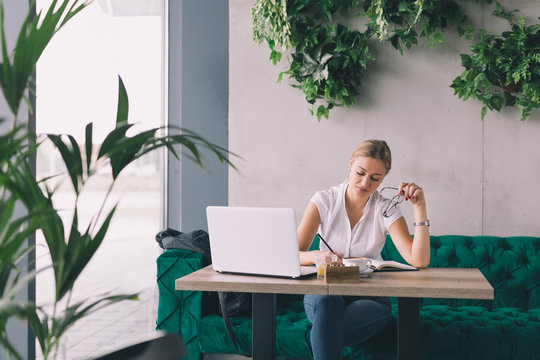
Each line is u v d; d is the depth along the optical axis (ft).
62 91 8.65
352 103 10.62
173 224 12.91
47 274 8.65
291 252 5.88
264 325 6.31
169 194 12.85
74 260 3.40
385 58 10.73
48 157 8.29
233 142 11.17
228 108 11.53
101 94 9.98
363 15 10.39
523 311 8.73
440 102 10.64
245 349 8.07
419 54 10.68
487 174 10.55
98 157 3.81
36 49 3.44
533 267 9.27
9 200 3.27
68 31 8.84
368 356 7.47
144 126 11.98
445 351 7.37
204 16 12.65
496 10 10.28
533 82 9.79
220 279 5.92
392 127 10.75
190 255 8.46
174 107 12.89
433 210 10.67
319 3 10.48
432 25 10.36
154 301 12.51
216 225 6.34
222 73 12.62
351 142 10.84
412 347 5.92
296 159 10.98
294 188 10.98
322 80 10.44
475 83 10.03
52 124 8.39
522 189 10.45
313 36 10.34
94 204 10.22
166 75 12.87
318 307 6.28
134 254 11.68
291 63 10.55
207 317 8.34
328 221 7.57
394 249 9.51
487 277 9.34
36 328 3.53
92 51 9.64
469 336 7.36
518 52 9.87
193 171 12.66
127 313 11.21
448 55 10.61
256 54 11.09
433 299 9.37
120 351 2.77
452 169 10.62
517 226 10.47
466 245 9.64
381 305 7.09
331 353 6.12
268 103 11.05
